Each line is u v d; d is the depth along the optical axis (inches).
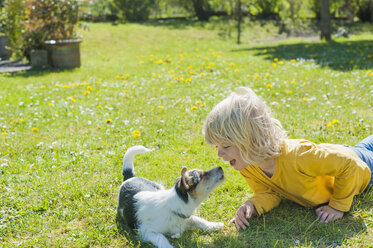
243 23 1224.8
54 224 130.0
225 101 111.6
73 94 340.8
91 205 141.6
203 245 114.7
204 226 124.1
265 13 1299.2
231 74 404.2
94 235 122.2
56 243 118.8
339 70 403.2
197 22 1264.8
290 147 116.3
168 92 326.6
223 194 147.3
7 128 237.6
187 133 223.1
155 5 1491.1
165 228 119.2
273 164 118.3
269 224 123.8
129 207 126.1
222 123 107.3
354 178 114.3
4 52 714.8
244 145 107.5
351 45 647.1
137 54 761.6
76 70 521.0
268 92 312.0
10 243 120.3
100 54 768.3
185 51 789.2
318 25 1236.5
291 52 600.7
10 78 461.1
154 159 184.2
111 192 152.0
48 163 179.9
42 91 361.7
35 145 206.1
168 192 119.6
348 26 1226.0
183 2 1472.7
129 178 151.1
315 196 121.9
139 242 116.3
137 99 305.3
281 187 123.1
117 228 127.2
